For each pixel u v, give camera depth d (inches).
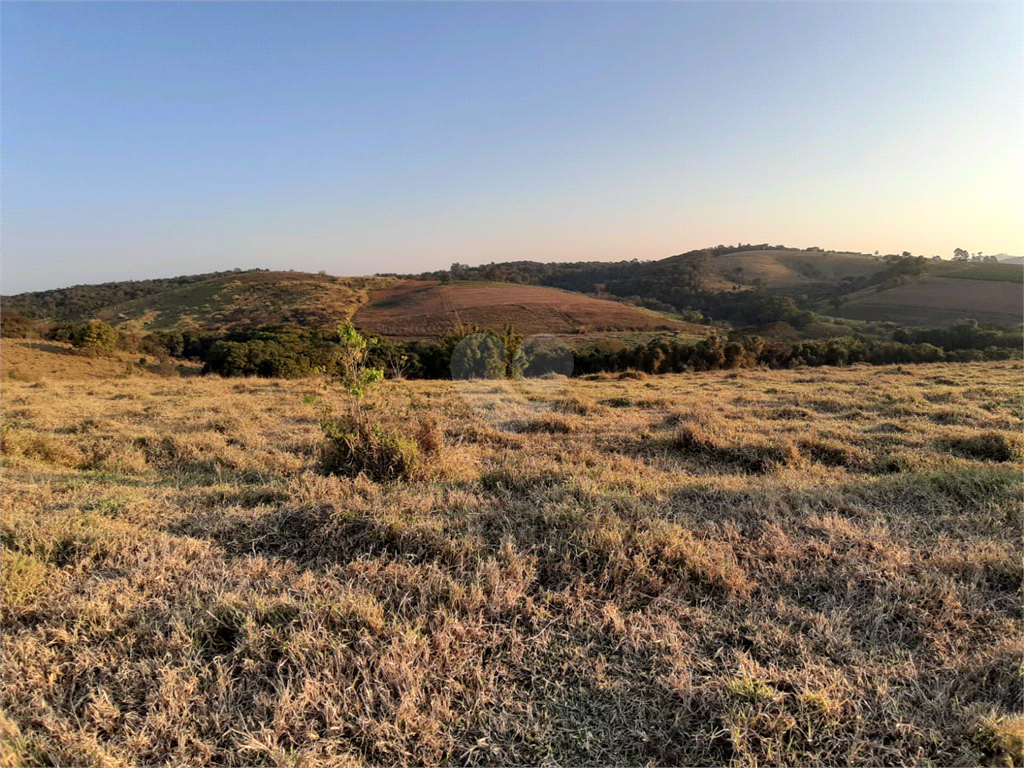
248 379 706.2
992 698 92.2
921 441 275.0
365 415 225.1
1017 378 602.2
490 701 93.4
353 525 153.4
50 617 113.2
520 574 126.4
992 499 171.8
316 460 239.3
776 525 152.9
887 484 193.5
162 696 91.6
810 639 106.4
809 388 536.7
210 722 88.4
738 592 122.0
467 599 116.0
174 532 157.5
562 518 154.5
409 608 115.3
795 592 124.6
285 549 147.4
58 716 89.6
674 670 97.4
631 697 93.5
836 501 175.8
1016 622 109.9
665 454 259.4
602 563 132.4
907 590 120.3
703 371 906.1
